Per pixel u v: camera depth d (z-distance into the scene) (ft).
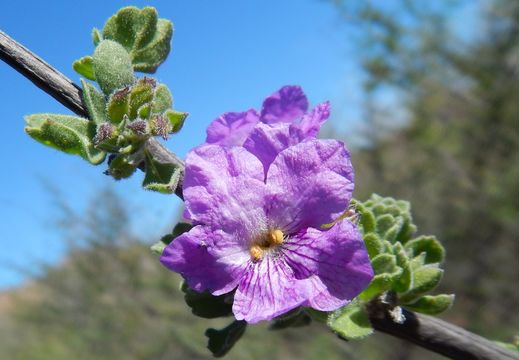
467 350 0.20
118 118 0.19
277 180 0.19
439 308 0.21
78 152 0.19
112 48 0.19
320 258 0.18
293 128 0.19
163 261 0.18
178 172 0.19
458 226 1.41
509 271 1.36
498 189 1.39
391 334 0.20
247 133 0.22
